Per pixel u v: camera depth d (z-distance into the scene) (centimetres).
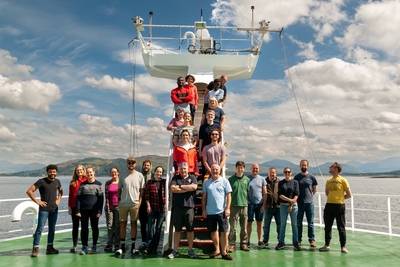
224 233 678
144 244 759
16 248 805
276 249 780
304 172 817
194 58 1209
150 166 805
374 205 4656
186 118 797
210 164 737
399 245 840
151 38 1226
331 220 771
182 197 681
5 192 9206
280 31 1181
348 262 665
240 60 1211
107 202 773
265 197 785
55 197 743
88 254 730
